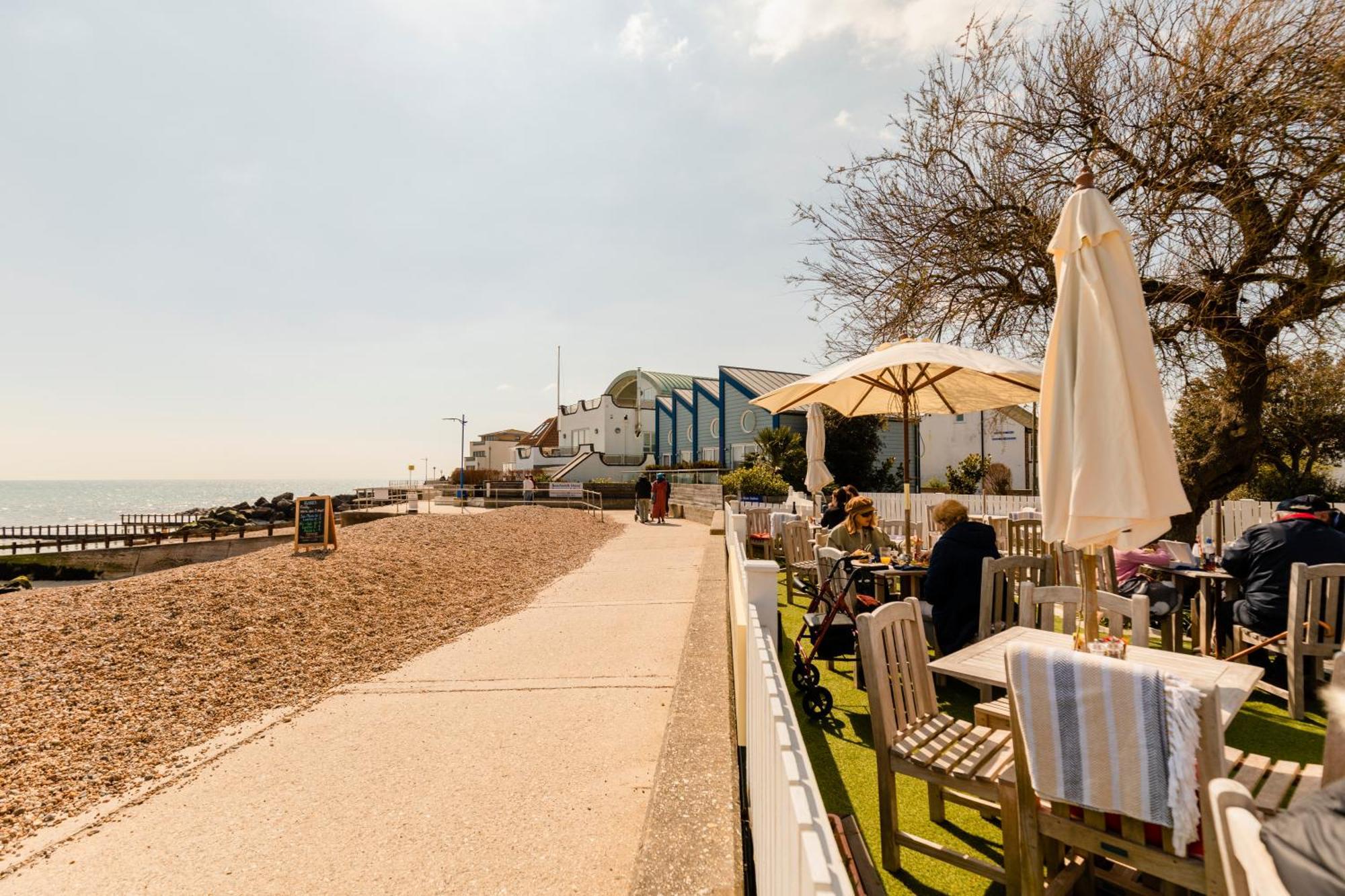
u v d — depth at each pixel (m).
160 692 5.59
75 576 31.56
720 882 2.02
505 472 57.41
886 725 2.91
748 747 2.96
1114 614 3.56
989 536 5.07
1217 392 8.74
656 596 9.67
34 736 4.70
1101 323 2.81
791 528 8.79
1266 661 5.05
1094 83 8.31
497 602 9.73
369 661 6.71
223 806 3.72
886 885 2.86
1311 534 4.83
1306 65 6.61
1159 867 1.96
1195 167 7.43
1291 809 1.19
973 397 8.38
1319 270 7.07
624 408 46.88
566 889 2.85
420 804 3.65
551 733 4.59
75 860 3.21
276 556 11.16
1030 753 2.12
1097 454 2.76
